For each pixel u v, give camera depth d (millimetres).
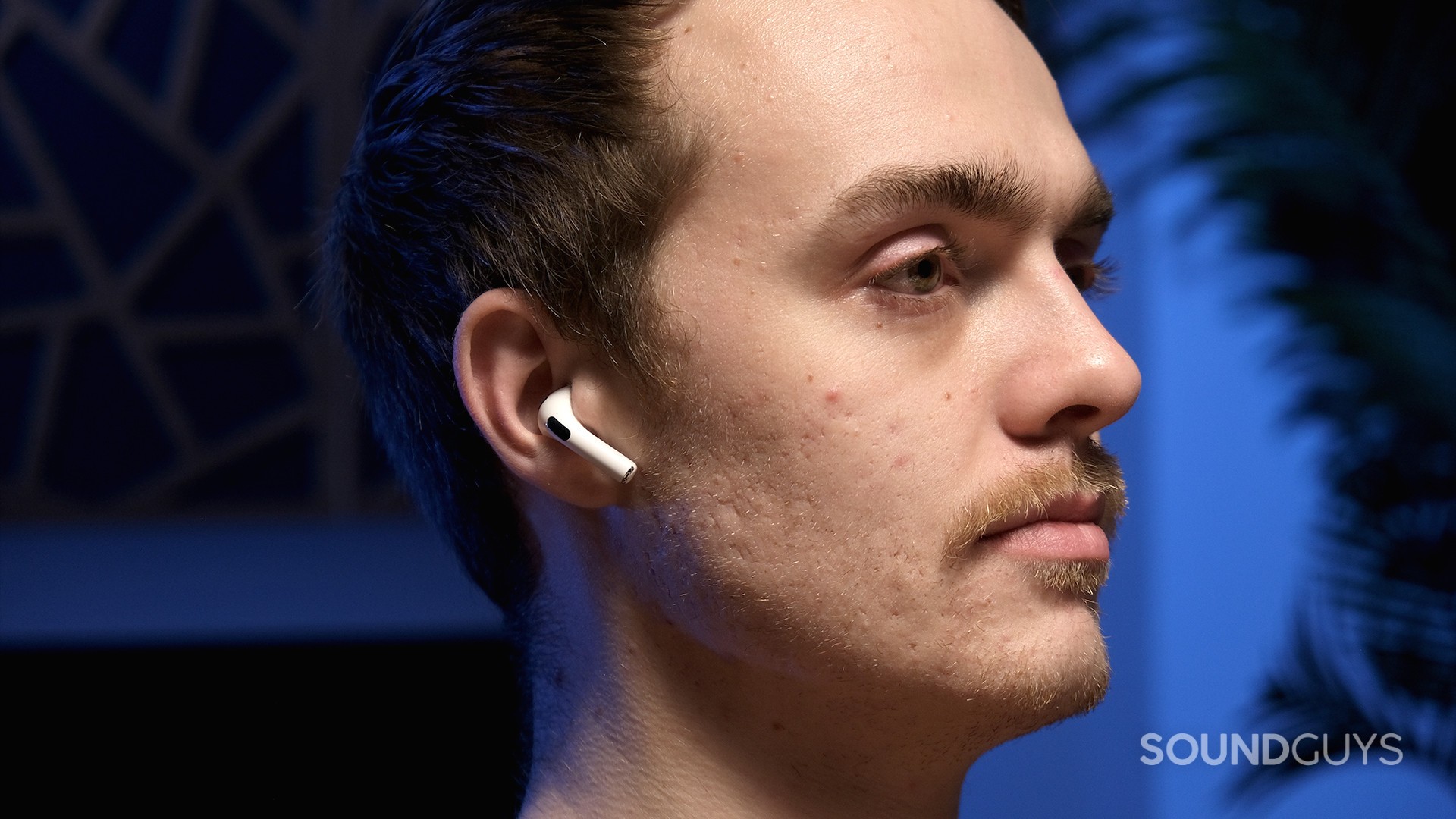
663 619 746
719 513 696
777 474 683
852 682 695
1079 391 681
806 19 714
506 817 1606
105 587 3002
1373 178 1670
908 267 688
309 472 3295
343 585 3016
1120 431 2771
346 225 891
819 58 700
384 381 879
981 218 688
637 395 715
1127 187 1878
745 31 718
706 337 694
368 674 2570
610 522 756
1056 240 751
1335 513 1741
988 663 676
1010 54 756
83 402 3289
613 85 730
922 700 691
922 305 690
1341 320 1638
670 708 753
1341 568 1726
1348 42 1719
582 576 786
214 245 3309
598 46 739
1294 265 1753
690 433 702
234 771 1851
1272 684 1753
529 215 741
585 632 787
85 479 3277
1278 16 1750
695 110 710
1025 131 721
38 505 3219
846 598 680
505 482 830
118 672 2697
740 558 692
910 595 674
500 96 765
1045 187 712
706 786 747
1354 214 1712
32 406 3252
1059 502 695
